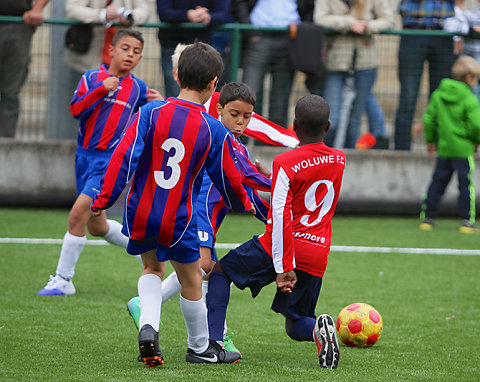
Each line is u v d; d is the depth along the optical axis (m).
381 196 35.22
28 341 14.51
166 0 32.03
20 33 32.94
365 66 33.53
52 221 30.73
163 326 16.39
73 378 12.09
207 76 12.84
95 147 19.25
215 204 15.11
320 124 13.21
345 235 29.81
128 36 19.53
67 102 34.03
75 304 18.00
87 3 32.38
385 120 35.28
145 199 12.62
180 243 12.74
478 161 35.38
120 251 25.36
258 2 33.12
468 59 31.38
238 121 13.85
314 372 12.97
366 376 12.82
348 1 33.47
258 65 32.56
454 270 23.94
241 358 13.98
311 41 32.31
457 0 37.06
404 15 34.84
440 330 16.72
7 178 34.19
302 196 13.16
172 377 12.27
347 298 19.75
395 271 23.50
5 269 21.78
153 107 12.66
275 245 12.85
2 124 33.81
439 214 36.06
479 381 12.77
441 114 31.55
